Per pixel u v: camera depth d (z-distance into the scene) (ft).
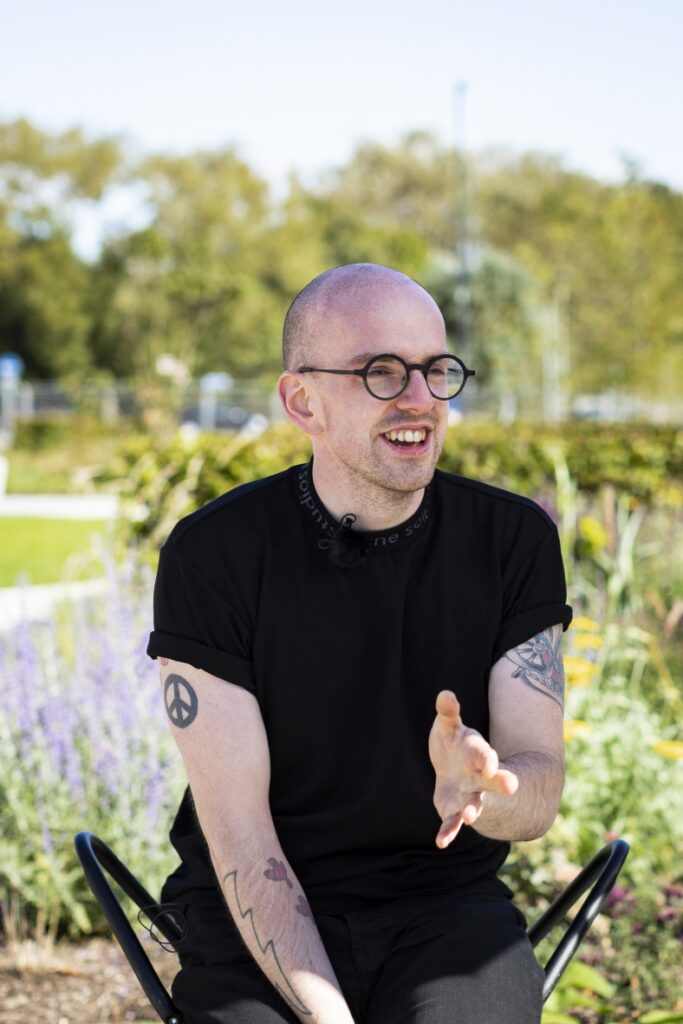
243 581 6.02
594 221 106.01
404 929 5.81
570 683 12.07
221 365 154.10
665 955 9.67
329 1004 5.38
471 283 158.61
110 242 155.33
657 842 11.44
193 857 6.26
